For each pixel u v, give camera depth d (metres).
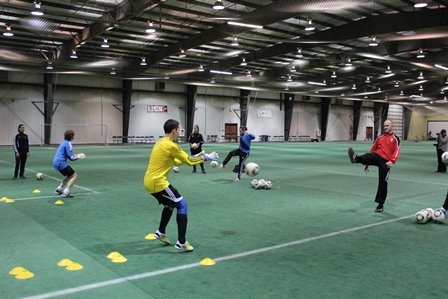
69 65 31.16
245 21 19.72
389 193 11.40
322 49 31.59
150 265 5.16
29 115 33.62
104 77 35.38
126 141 38.53
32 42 28.08
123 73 34.34
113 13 21.03
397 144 8.59
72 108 35.75
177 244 5.76
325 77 42.28
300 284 4.57
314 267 5.14
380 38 21.84
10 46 29.00
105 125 37.75
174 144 5.62
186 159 5.65
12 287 4.40
